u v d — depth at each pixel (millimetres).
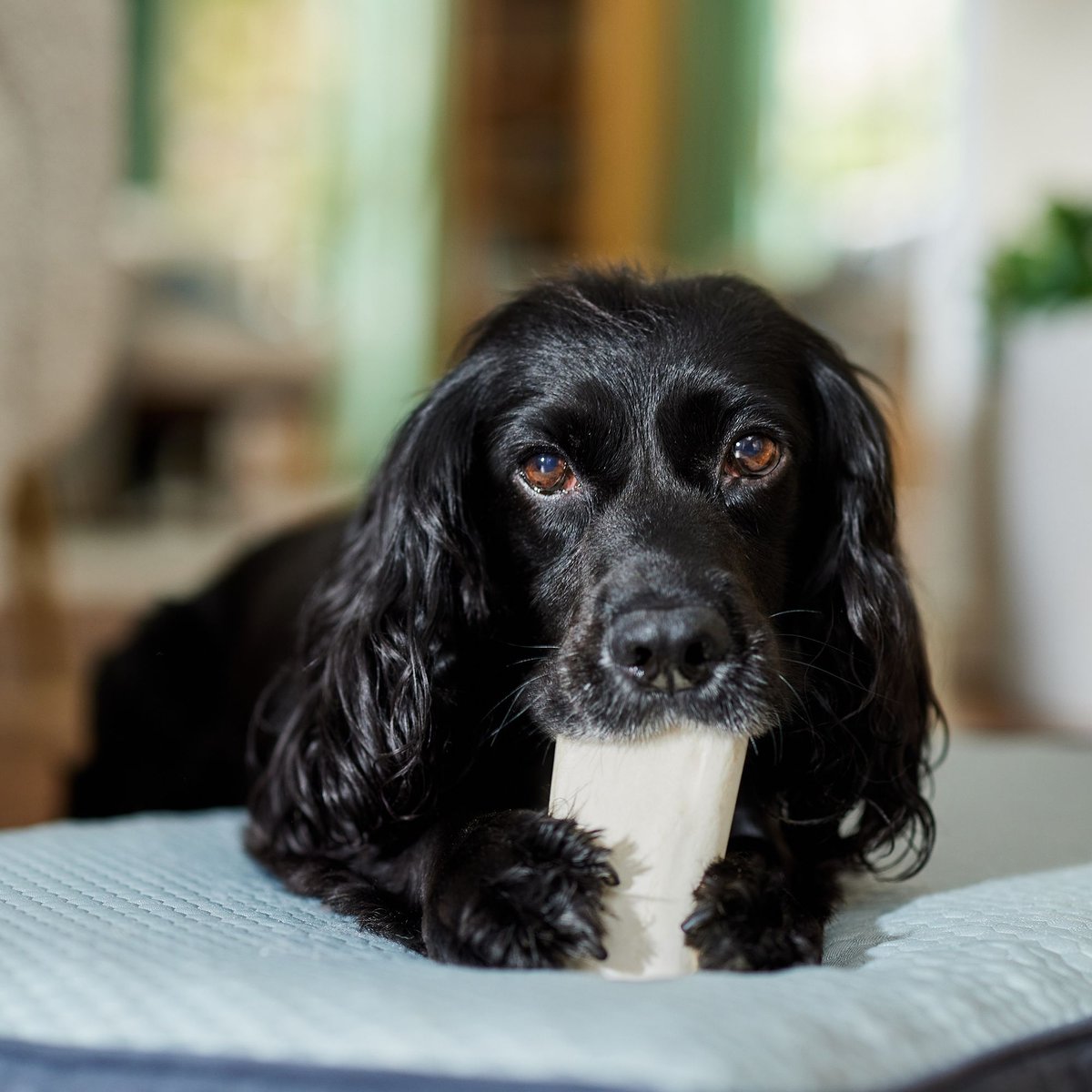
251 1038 405
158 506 2492
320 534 826
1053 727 1106
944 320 1452
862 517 635
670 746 507
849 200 2582
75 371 958
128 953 462
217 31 2744
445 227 2686
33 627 1205
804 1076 391
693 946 475
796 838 602
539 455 604
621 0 2639
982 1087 417
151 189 2795
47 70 879
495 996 420
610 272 667
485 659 626
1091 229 1125
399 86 2615
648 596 529
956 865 621
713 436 596
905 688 621
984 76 1372
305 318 2684
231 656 839
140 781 845
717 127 2658
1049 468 1119
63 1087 406
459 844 506
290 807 599
